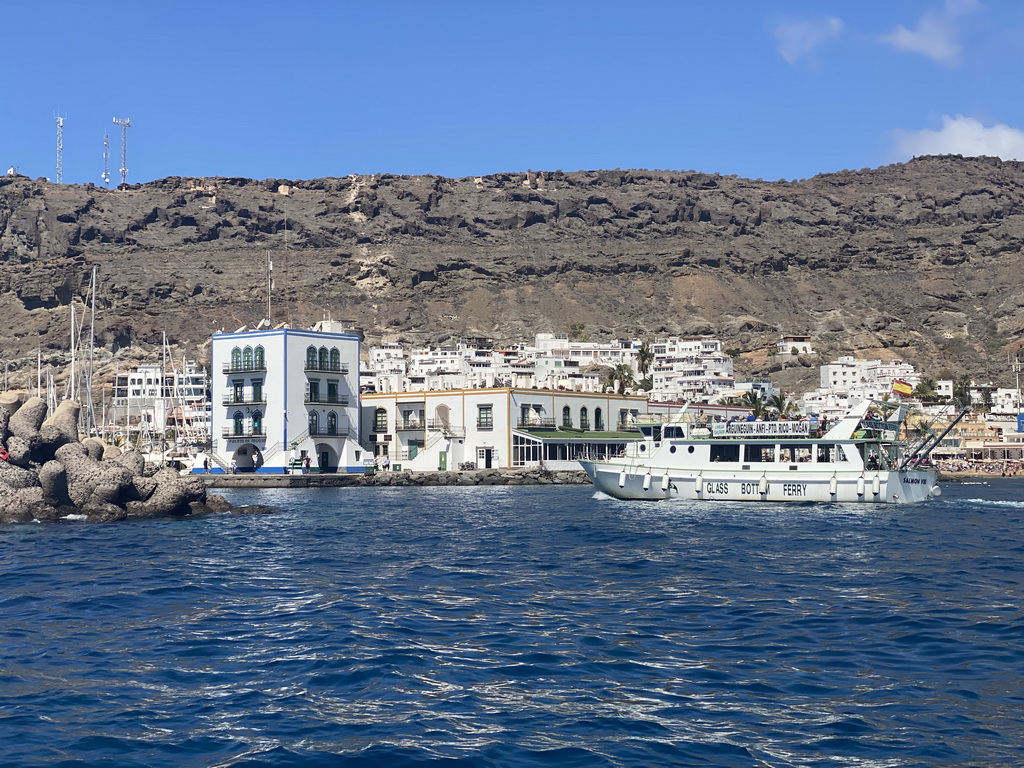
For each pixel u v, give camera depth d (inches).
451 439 5585.6
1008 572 1820.9
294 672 1079.0
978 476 7593.5
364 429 5841.5
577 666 1106.7
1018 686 1028.5
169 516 2859.3
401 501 3917.3
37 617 1374.3
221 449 5290.4
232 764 813.9
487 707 960.9
